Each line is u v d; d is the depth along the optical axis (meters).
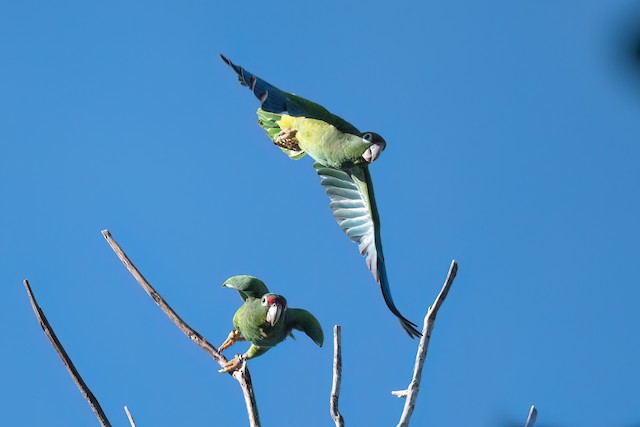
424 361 8.66
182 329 10.46
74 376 8.57
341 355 8.73
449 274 8.59
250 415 9.83
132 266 10.46
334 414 8.79
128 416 9.19
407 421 8.61
